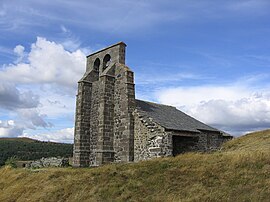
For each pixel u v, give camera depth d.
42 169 25.98
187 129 28.06
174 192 16.41
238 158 19.25
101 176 20.12
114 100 29.38
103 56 31.92
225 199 14.48
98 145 28.14
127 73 28.73
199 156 21.56
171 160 21.16
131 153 26.92
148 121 26.45
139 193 17.06
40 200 18.72
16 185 22.16
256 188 15.10
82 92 31.02
